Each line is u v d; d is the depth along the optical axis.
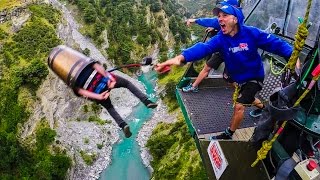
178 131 75.94
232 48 7.12
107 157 72.56
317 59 5.49
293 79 6.67
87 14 120.19
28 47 74.69
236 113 7.85
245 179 6.62
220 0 8.93
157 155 71.62
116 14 129.75
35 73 69.69
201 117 9.27
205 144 7.52
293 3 8.73
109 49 118.50
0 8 79.50
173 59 6.57
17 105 66.06
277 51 7.04
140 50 124.12
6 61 71.00
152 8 141.38
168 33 140.25
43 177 60.53
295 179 5.93
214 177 7.05
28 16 82.56
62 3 124.44
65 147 68.94
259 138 6.61
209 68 9.71
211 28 10.11
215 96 9.96
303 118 6.02
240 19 6.85
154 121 86.38
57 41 80.31
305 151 6.28
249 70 7.41
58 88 75.75
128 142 78.06
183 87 10.32
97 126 81.44
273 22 9.29
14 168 60.97
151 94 101.19
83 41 114.62
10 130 63.53
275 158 6.56
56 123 74.12
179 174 61.94
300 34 5.38
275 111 5.71
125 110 90.94
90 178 66.88
